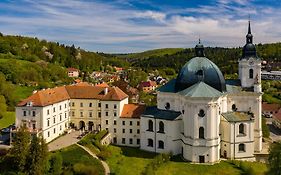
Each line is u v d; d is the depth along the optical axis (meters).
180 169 117.25
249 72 143.38
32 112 128.50
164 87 141.38
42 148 104.62
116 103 144.50
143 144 138.00
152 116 135.25
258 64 141.75
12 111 195.38
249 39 144.88
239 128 130.75
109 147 137.38
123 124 144.25
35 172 102.69
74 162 112.44
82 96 151.88
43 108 127.88
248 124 130.88
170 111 135.25
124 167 116.75
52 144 128.50
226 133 130.12
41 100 129.62
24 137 106.00
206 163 123.06
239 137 129.88
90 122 151.88
